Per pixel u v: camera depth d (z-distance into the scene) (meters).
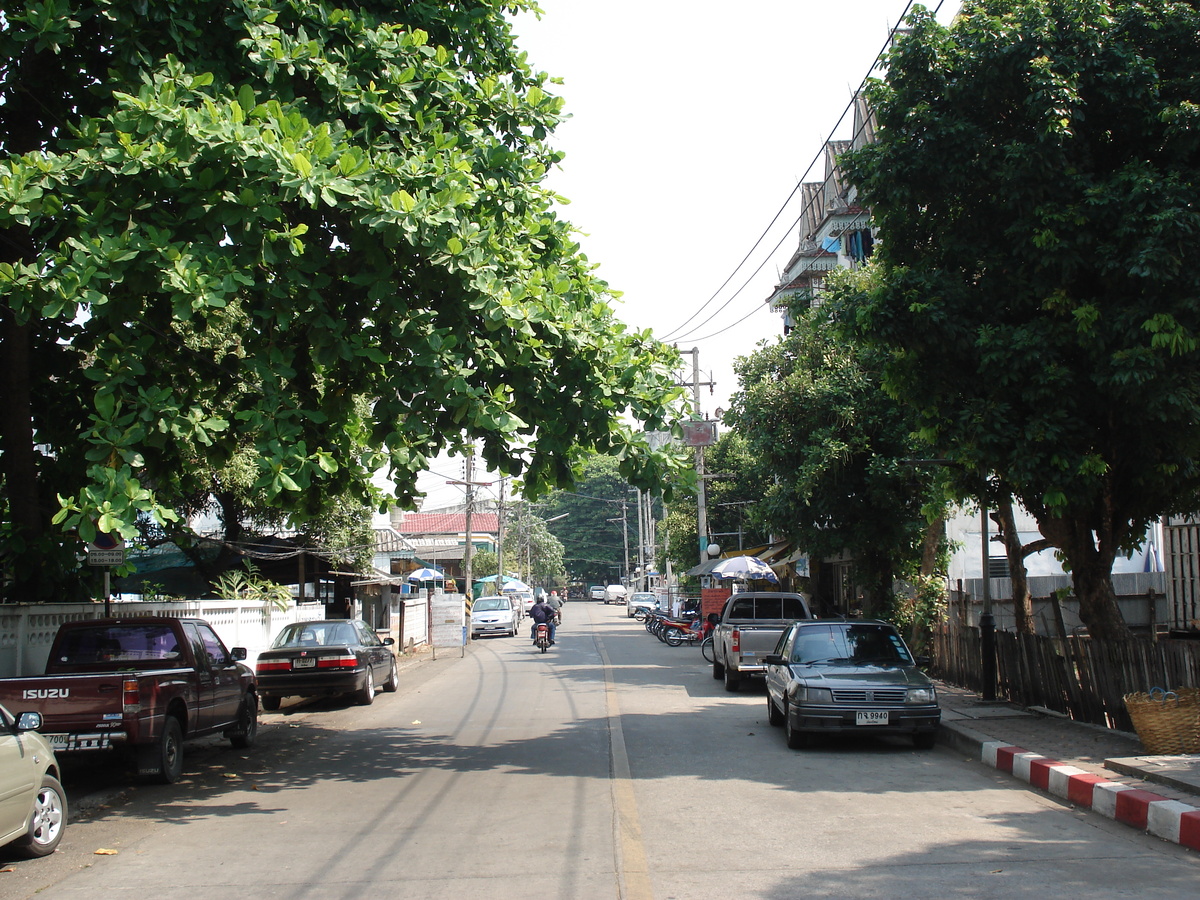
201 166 8.03
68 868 6.65
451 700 17.31
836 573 30.27
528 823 7.64
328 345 8.86
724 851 6.70
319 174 8.03
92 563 11.76
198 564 21.55
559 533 103.81
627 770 9.97
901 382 11.52
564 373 9.70
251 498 18.22
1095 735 10.67
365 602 31.55
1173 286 9.53
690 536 43.19
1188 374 9.73
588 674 21.91
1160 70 10.52
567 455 10.18
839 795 8.62
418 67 9.95
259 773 10.35
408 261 8.91
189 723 10.29
